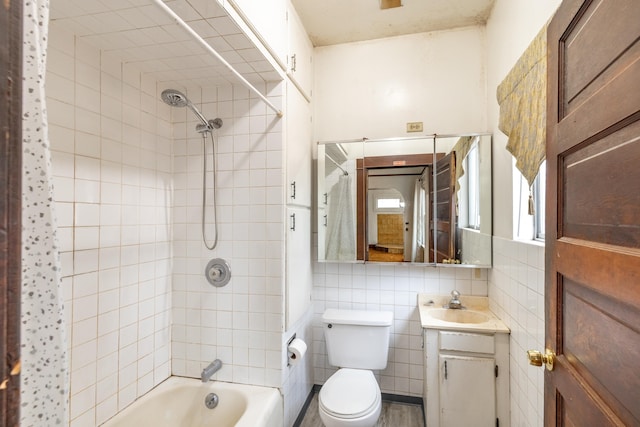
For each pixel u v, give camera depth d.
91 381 1.31
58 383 0.43
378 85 2.30
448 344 1.78
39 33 0.43
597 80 0.64
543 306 1.28
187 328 1.81
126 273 1.50
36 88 0.41
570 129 0.75
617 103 0.56
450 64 2.19
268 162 1.72
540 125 1.18
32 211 0.41
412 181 2.19
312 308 2.35
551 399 0.86
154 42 1.33
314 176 2.37
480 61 2.14
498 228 1.91
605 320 0.60
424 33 2.23
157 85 1.72
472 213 2.08
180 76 1.66
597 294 0.63
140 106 1.60
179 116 1.83
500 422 1.72
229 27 1.23
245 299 1.74
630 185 0.53
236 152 1.76
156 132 1.71
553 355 0.84
